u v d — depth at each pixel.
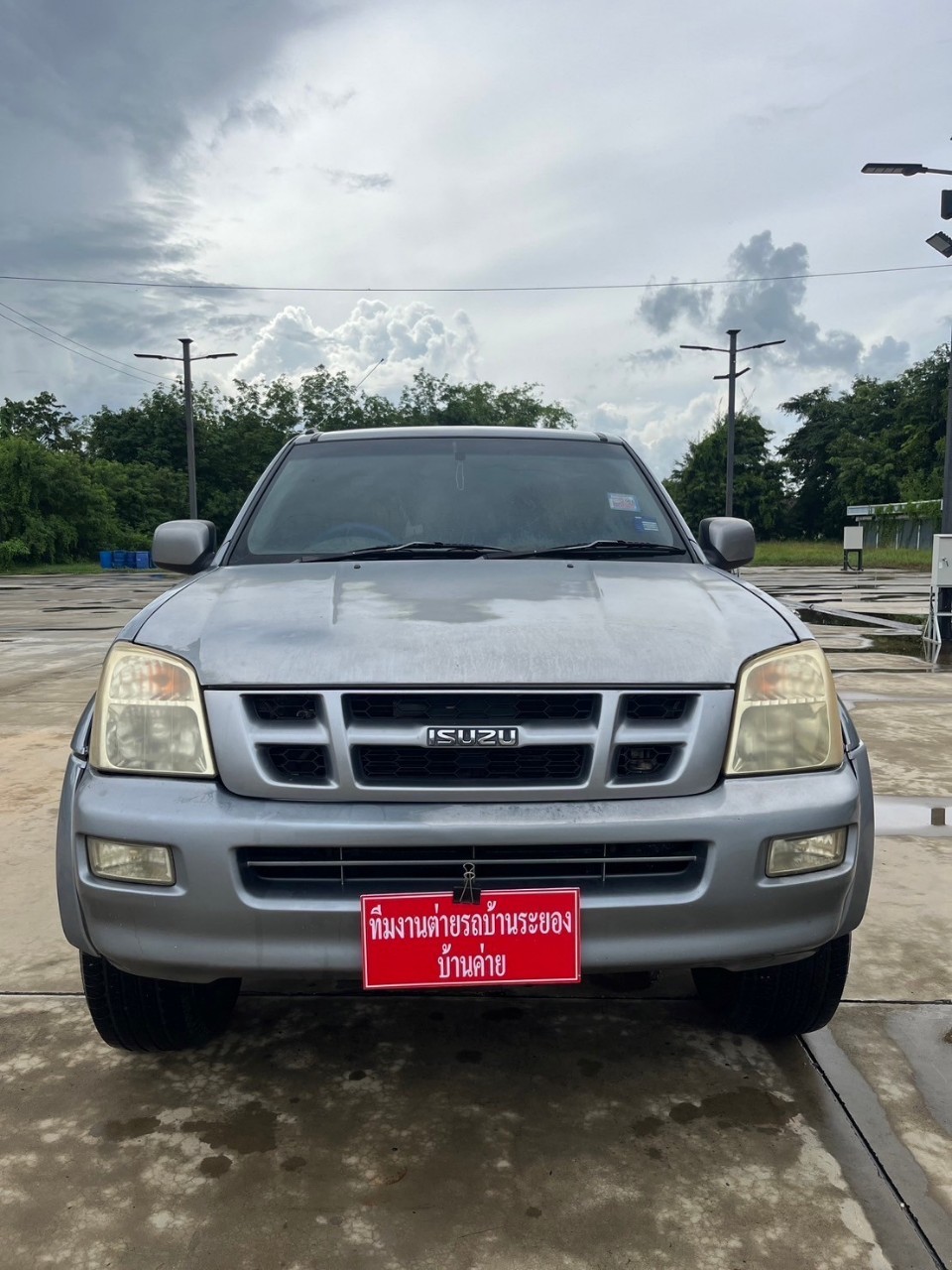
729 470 29.06
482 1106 2.13
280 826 1.83
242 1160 1.94
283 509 3.02
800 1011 2.26
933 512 38.34
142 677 2.00
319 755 1.91
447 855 1.86
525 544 2.86
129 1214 1.79
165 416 58.00
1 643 10.82
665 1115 2.10
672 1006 2.61
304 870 1.88
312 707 1.93
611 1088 2.20
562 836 1.83
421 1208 1.80
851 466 58.75
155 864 1.86
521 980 1.86
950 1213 1.78
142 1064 2.31
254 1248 1.70
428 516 2.96
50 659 9.35
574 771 1.92
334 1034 2.47
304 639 2.02
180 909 1.85
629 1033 2.46
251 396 60.59
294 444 3.38
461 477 3.12
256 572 2.60
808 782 1.96
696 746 1.92
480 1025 2.51
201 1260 1.67
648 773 1.93
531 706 1.93
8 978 2.73
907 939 2.95
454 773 1.90
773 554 38.50
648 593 2.34
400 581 2.42
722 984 2.48
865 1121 2.07
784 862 1.90
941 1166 1.92
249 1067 2.30
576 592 2.33
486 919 1.85
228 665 1.97
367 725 1.89
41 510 40.56
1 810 4.32
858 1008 2.55
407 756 1.90
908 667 8.27
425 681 1.91
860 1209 1.79
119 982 2.12
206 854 1.83
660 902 1.86
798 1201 1.82
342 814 1.84
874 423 63.12
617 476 3.21
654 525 3.00
